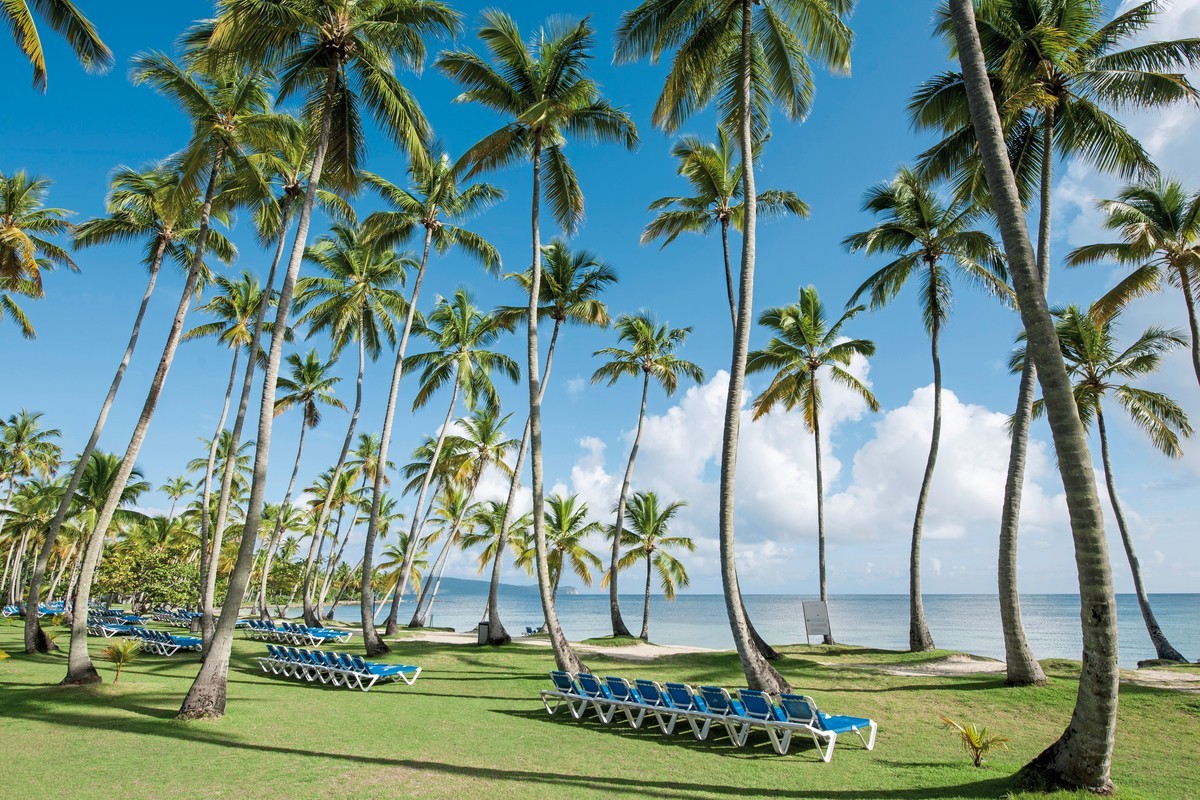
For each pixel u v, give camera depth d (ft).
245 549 38.63
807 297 82.58
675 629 214.90
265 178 61.87
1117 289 65.16
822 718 32.65
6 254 64.08
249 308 89.97
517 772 26.99
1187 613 331.98
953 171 57.52
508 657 67.36
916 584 66.49
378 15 47.06
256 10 40.24
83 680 45.21
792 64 51.29
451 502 134.62
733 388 43.68
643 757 30.32
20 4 37.32
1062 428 24.63
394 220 76.38
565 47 56.24
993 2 52.70
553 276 77.56
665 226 69.97
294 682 53.52
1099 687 23.30
